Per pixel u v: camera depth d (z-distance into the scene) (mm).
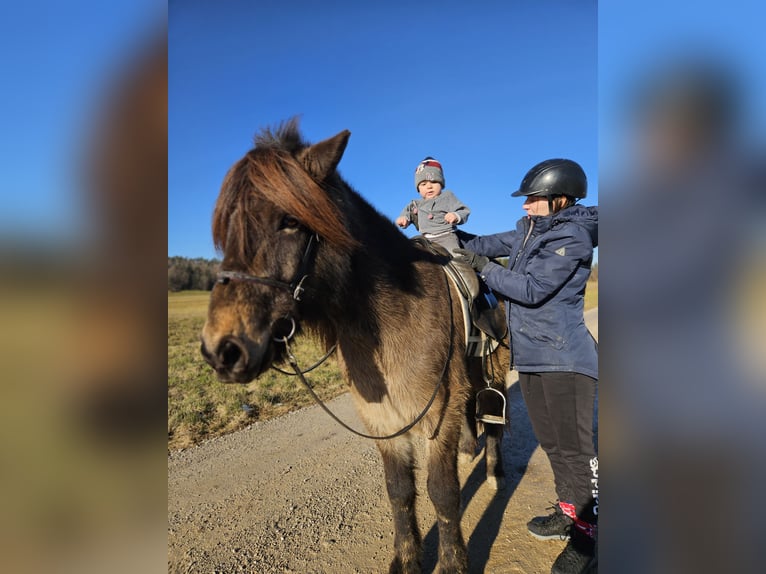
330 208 1845
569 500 2748
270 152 1833
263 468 4215
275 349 1883
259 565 2799
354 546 2979
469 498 3531
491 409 3516
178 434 5188
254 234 1731
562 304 2379
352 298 2146
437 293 2467
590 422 2436
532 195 2473
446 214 3590
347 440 4887
